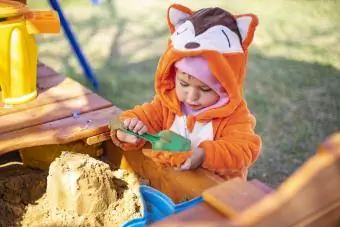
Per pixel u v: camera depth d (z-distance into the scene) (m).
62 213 1.47
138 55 3.60
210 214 0.88
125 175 1.64
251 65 3.46
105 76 3.25
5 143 1.50
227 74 1.31
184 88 1.37
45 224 1.45
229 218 0.86
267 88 3.15
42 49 3.67
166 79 1.45
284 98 3.05
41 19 1.73
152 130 1.53
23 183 1.61
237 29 1.38
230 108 1.36
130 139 1.50
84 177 1.45
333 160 0.71
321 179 0.71
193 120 1.43
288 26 4.13
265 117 2.83
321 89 3.17
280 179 2.33
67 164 1.47
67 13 4.33
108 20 4.22
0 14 1.62
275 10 4.45
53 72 2.06
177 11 1.46
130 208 1.50
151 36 3.94
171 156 1.37
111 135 1.54
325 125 2.77
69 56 3.56
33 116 1.67
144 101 2.95
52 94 1.84
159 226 0.85
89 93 1.86
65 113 1.69
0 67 1.69
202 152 1.33
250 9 4.46
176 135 1.39
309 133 2.69
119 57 3.57
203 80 1.32
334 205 0.73
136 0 4.67
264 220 0.72
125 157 1.65
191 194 1.38
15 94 1.74
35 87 1.81
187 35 1.34
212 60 1.29
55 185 1.48
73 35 2.84
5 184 1.59
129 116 1.53
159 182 1.52
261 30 4.02
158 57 3.58
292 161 2.46
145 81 3.21
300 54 3.65
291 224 0.72
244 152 1.34
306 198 0.71
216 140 1.37
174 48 1.36
